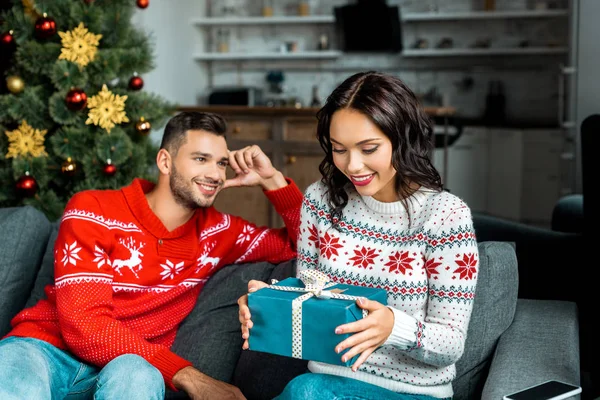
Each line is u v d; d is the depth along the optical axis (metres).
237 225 1.92
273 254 1.93
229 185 1.87
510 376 1.42
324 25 7.41
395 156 1.33
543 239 2.39
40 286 1.93
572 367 1.46
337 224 1.48
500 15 6.84
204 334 1.83
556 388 1.31
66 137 2.85
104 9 3.01
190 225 1.83
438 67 7.29
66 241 1.68
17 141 2.85
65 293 1.64
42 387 1.52
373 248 1.44
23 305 1.95
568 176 4.89
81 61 2.79
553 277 2.38
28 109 2.83
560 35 7.00
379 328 1.21
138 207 1.77
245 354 1.81
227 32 7.48
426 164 1.38
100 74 2.88
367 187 1.34
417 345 1.26
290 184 1.92
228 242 1.89
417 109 1.35
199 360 1.80
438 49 7.07
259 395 1.75
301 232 1.55
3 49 3.08
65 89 2.80
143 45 3.10
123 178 2.97
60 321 1.64
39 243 2.00
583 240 2.35
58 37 2.91
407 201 1.40
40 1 2.80
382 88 1.30
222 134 1.81
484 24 7.15
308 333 1.23
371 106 1.28
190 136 1.76
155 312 1.80
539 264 2.40
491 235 2.48
